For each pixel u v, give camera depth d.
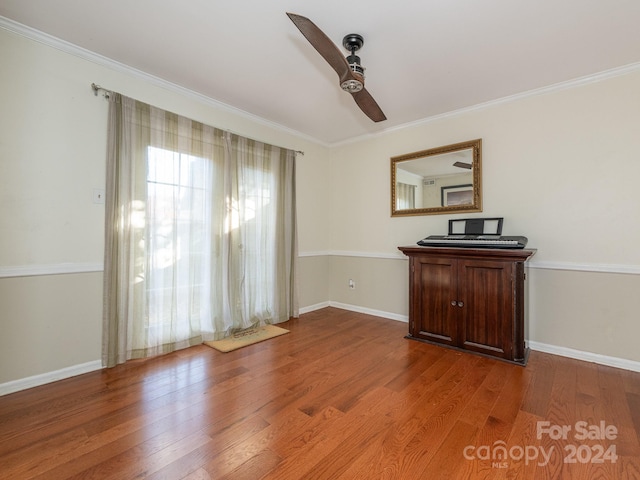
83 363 2.25
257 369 2.33
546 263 2.71
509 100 2.90
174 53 2.26
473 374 2.25
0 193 1.93
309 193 4.08
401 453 1.43
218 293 2.97
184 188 2.75
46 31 2.02
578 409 1.79
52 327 2.12
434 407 1.82
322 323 3.54
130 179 2.43
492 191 3.00
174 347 2.68
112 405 1.82
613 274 2.43
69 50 2.17
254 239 3.34
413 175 3.54
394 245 3.74
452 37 2.03
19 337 2.00
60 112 2.15
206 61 2.37
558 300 2.66
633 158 2.36
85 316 2.26
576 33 1.98
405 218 3.63
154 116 2.56
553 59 2.29
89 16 1.88
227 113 3.16
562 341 2.64
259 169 3.39
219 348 2.74
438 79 2.58
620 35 2.00
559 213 2.66
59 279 2.16
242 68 2.46
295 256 3.77
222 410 1.78
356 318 3.77
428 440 1.53
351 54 2.07
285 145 3.76
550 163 2.70
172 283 2.67
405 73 2.48
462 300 2.69
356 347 2.79
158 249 2.59
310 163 4.09
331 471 1.32
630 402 1.87
